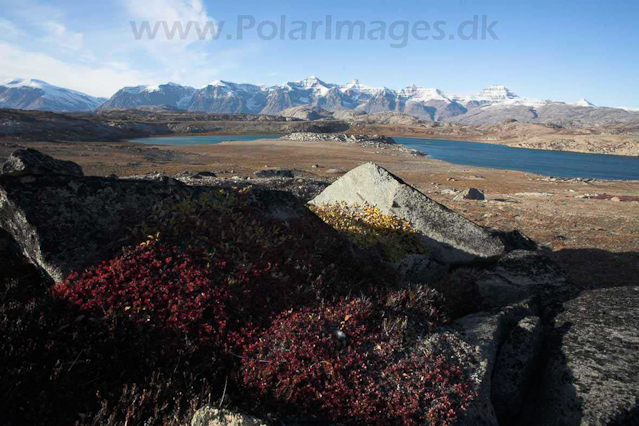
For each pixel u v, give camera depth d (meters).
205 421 4.14
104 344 5.03
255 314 6.09
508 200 38.19
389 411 4.80
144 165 60.75
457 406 4.96
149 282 5.82
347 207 13.51
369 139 174.62
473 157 131.75
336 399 4.80
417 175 65.69
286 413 4.69
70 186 6.68
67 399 4.31
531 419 5.66
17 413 3.95
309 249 8.09
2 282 5.90
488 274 9.98
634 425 4.73
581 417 4.95
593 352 6.04
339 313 6.06
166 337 5.33
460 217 12.52
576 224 25.05
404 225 12.27
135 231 6.51
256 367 5.13
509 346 6.32
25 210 6.13
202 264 6.45
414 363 5.42
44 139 132.75
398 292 6.98
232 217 7.72
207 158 80.25
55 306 5.44
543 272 10.00
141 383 4.75
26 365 4.42
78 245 6.15
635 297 7.72
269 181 29.39
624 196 42.81
